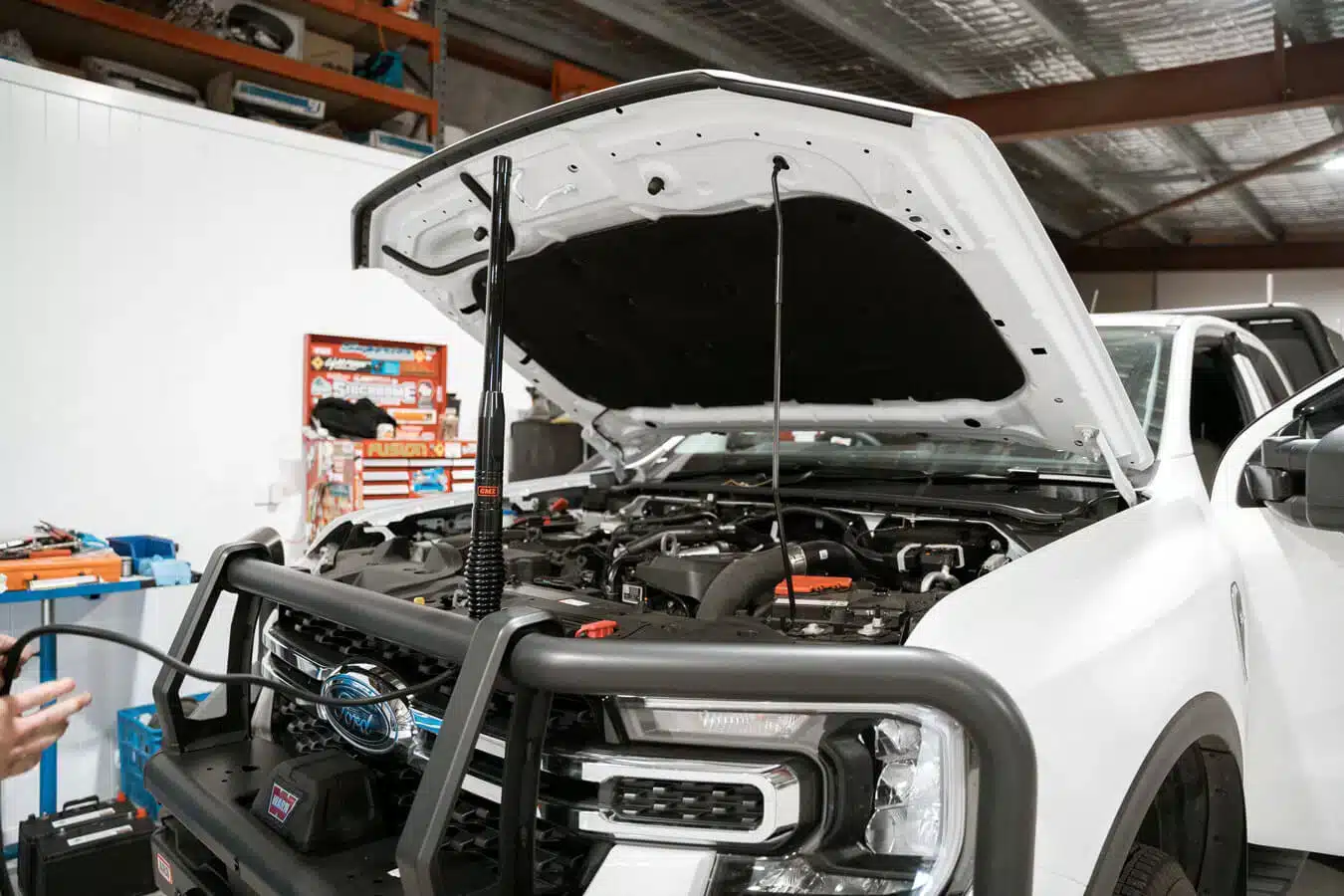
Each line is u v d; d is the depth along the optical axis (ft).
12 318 11.81
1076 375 5.84
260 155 13.94
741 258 6.24
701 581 5.91
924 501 6.82
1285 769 6.74
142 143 12.80
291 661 5.77
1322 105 20.12
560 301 7.43
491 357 5.05
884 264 5.74
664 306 7.15
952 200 4.82
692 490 8.29
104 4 13.71
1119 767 4.49
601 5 19.69
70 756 12.28
